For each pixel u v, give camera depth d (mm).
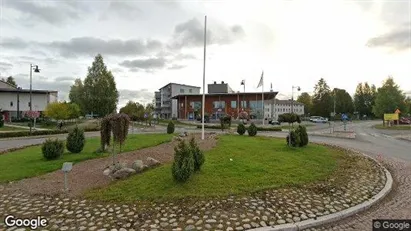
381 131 37281
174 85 91125
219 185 7543
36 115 29844
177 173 7531
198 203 6488
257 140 17969
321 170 9664
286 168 9539
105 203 6609
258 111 65688
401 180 9703
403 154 15391
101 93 56562
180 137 19062
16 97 59406
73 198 7000
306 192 7473
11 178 8648
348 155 13148
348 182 8617
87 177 8719
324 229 5773
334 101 88312
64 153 12680
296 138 14336
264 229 5504
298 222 5840
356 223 6086
